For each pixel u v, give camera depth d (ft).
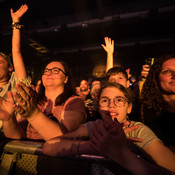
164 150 1.80
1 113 2.28
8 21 27.94
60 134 1.93
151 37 33.14
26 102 1.63
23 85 1.62
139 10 27.12
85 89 9.62
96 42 36.63
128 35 33.30
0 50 29.25
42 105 3.28
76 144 1.72
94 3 29.55
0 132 2.77
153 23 28.55
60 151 1.76
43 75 3.26
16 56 4.17
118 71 4.60
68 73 3.44
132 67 20.71
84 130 2.09
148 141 1.91
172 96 2.74
